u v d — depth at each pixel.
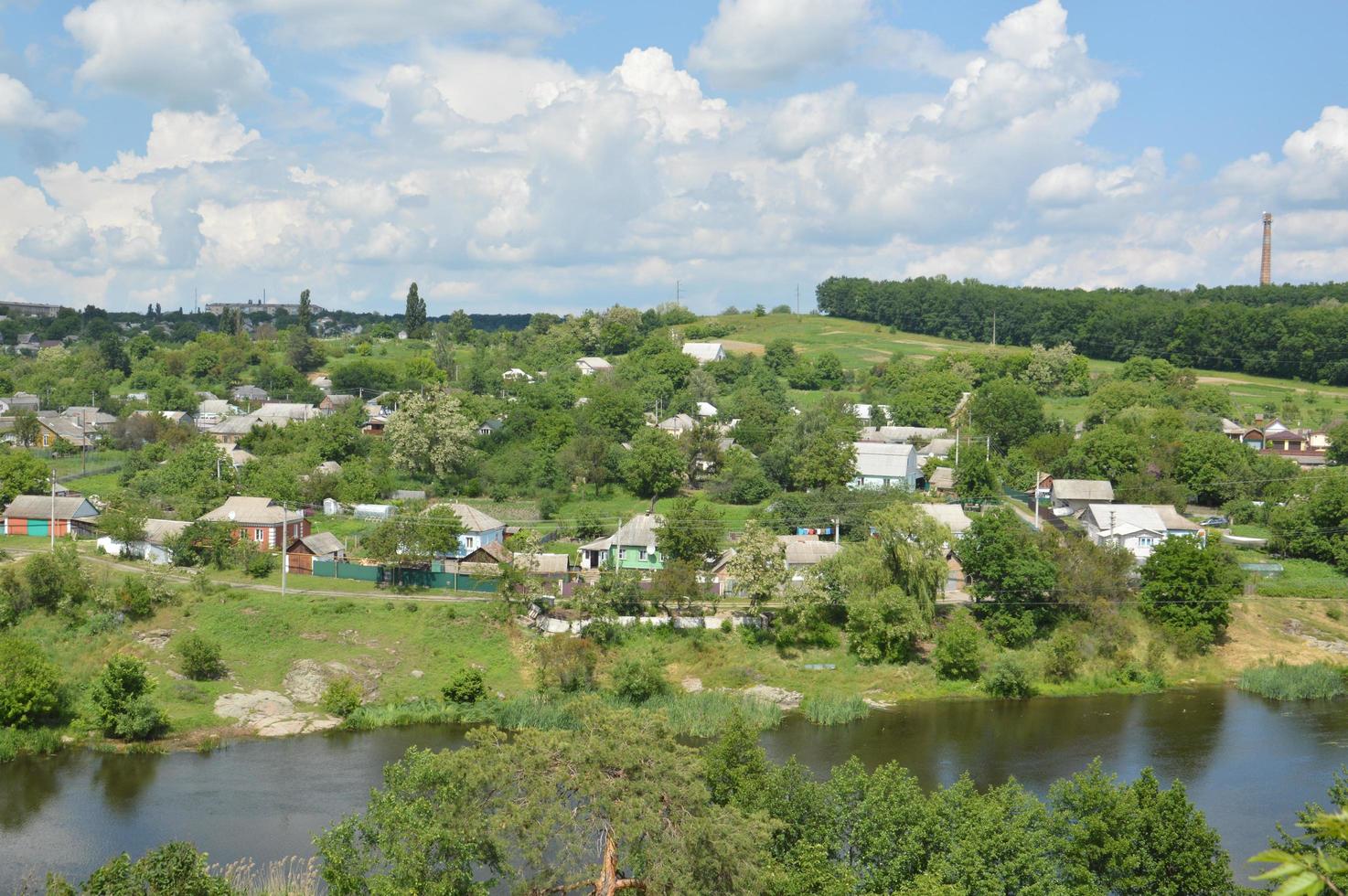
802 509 126.19
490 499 146.00
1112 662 97.94
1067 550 104.50
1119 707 90.44
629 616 99.69
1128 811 46.94
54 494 122.31
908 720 86.25
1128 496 140.00
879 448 153.38
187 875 41.25
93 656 88.38
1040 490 151.50
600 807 43.06
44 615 93.50
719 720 84.00
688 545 108.81
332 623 96.06
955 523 120.94
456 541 111.19
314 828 63.38
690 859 40.88
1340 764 75.56
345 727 82.62
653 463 144.25
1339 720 86.44
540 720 83.12
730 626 98.75
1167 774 73.38
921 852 46.59
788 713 88.19
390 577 107.56
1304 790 70.38
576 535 126.94
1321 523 124.69
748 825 43.03
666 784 43.53
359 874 44.91
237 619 94.94
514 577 99.25
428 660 92.81
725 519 130.62
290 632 94.38
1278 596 111.38
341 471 148.38
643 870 42.56
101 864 58.31
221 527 111.06
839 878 44.59
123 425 173.38
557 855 42.88
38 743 75.69
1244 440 176.38
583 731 47.34
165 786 70.00
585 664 88.94
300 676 89.25
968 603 105.38
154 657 88.94
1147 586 104.06
